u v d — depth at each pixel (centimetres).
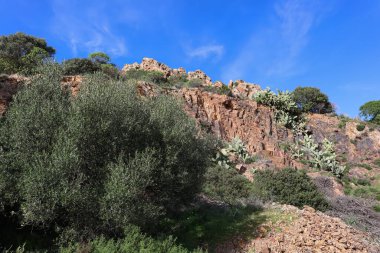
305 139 3328
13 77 1639
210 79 4238
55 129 949
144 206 941
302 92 4206
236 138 2659
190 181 1216
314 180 2477
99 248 809
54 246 890
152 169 978
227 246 1171
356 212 1797
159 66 4447
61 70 1235
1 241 863
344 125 3794
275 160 2795
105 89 1047
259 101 3516
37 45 3903
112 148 965
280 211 1477
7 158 898
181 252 928
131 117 1031
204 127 2628
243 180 1861
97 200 876
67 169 823
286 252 1116
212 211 1454
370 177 3056
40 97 1044
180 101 1442
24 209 797
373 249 1152
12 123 988
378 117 4556
